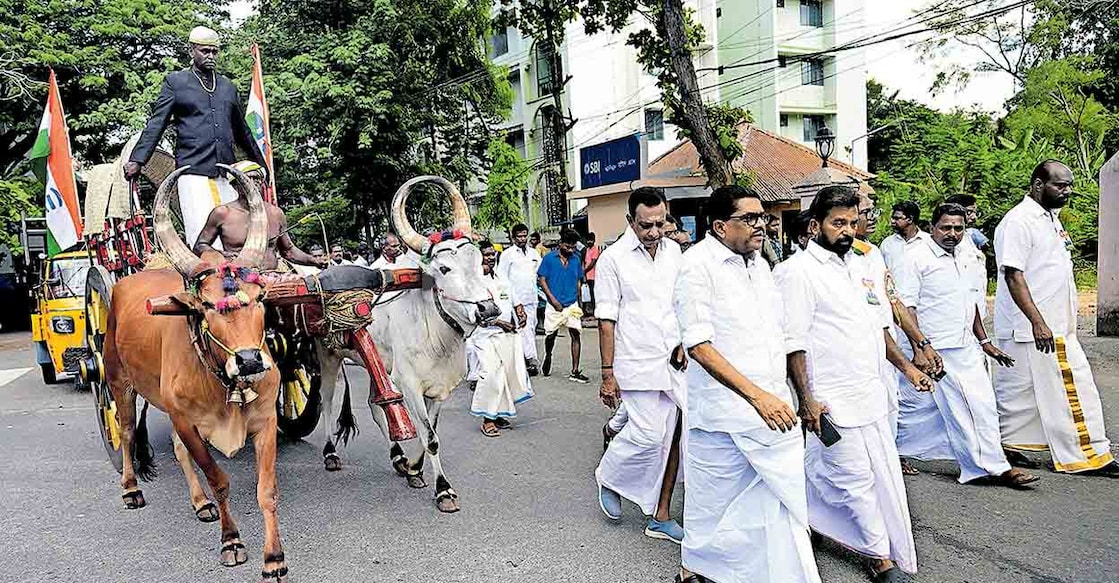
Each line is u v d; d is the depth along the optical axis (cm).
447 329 546
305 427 698
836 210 399
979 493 534
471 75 2167
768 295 375
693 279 361
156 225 412
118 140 1928
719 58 3009
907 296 561
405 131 1962
